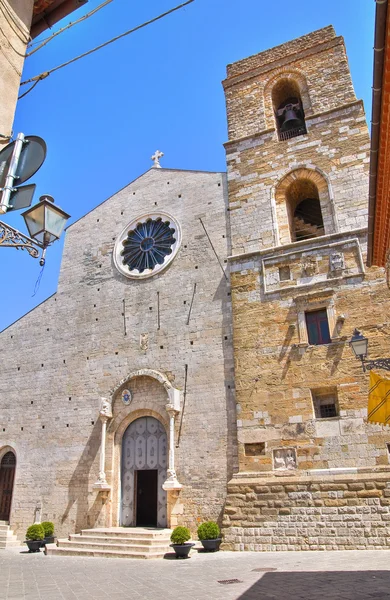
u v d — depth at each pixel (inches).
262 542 746.8
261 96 1151.0
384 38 347.6
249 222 1018.1
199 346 978.7
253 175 1060.5
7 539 997.2
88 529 922.1
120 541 825.5
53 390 1116.5
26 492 1049.5
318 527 723.4
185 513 870.4
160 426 981.8
